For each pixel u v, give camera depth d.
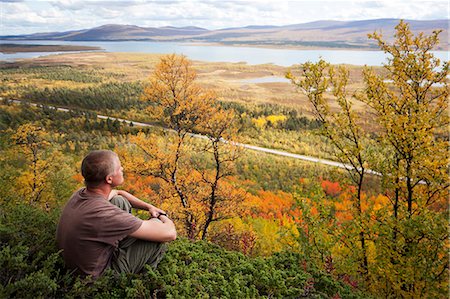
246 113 87.56
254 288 3.37
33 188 20.03
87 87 121.44
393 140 8.39
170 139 16.84
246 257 4.34
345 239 8.32
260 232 20.81
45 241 3.23
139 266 3.13
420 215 7.61
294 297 3.66
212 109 17.08
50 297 2.64
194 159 20.02
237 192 16.78
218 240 14.55
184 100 16.72
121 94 109.75
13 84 125.50
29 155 22.59
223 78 137.50
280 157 66.94
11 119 79.56
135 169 16.41
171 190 16.42
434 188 8.45
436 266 6.89
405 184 8.89
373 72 9.13
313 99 9.48
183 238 4.44
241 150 16.80
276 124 84.19
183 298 2.87
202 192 16.45
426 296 6.89
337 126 9.43
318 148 70.81
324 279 4.42
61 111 94.88
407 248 7.55
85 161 2.89
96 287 2.70
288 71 9.68
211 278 3.41
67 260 2.85
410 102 8.38
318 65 9.27
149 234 2.96
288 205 39.72
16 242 3.15
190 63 17.20
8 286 2.43
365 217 8.30
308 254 7.35
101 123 84.50
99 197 2.91
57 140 65.31
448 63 8.63
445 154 7.98
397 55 9.20
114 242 2.83
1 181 13.37
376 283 7.84
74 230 2.78
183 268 3.35
